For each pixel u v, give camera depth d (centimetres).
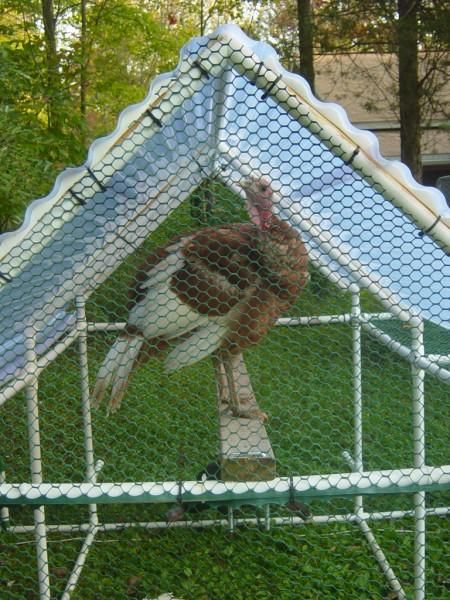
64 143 560
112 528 317
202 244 257
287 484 218
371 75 1084
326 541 328
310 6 905
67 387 274
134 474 265
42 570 250
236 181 229
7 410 272
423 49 912
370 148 196
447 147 1180
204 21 1104
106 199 211
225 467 220
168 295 254
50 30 713
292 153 210
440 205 196
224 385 281
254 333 262
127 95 810
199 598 295
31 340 214
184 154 214
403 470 220
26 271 212
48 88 567
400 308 210
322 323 259
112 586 300
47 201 203
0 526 283
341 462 276
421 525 242
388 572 296
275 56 196
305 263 257
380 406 272
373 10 861
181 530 333
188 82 198
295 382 273
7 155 405
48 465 275
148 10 1068
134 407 273
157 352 264
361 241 204
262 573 310
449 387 270
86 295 215
